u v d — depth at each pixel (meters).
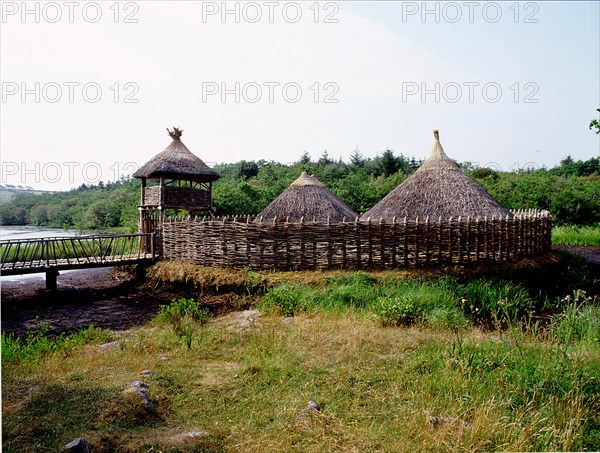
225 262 14.74
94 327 11.19
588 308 9.45
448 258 13.50
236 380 6.01
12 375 6.25
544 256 15.73
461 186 16.09
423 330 8.30
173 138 21.12
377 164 50.94
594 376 5.76
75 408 5.00
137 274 17.34
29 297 14.93
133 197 40.06
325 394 5.56
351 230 13.52
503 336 7.96
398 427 4.73
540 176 40.97
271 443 4.42
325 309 9.91
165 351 7.56
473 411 5.06
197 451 4.27
